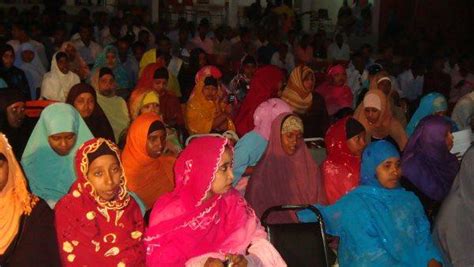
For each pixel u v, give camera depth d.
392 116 6.91
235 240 3.84
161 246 3.70
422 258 4.29
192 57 10.91
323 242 4.37
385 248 4.23
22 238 3.46
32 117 6.11
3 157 3.37
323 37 15.68
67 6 16.88
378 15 18.58
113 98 7.62
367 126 6.82
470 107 8.04
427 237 4.33
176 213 3.72
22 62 10.27
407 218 4.27
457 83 13.09
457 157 5.99
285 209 4.45
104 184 3.55
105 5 17.30
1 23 12.95
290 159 5.23
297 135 5.17
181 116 8.00
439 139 5.58
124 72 9.93
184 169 3.74
